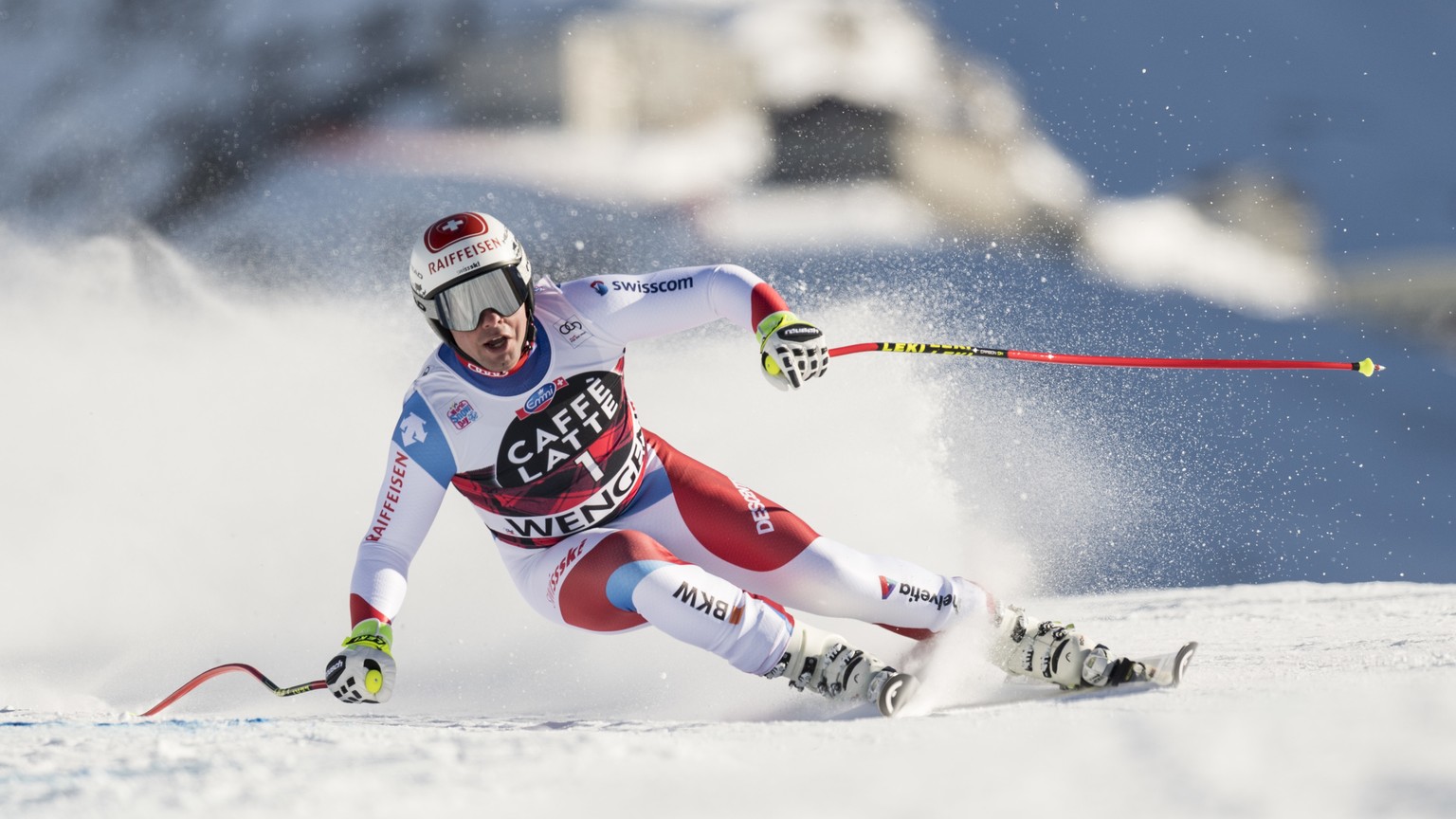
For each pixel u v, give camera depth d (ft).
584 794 16.74
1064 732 18.83
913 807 15.17
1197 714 20.26
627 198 187.52
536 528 34.99
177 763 20.11
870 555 34.40
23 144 212.23
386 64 212.64
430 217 173.37
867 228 186.60
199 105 209.46
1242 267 201.77
